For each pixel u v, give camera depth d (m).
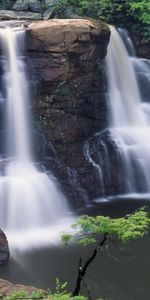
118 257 13.35
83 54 19.11
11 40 18.53
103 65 21.48
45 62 18.69
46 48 18.59
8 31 18.61
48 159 18.34
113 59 22.36
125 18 25.19
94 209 17.61
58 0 25.33
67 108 19.33
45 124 18.91
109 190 19.58
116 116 21.69
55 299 6.50
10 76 18.52
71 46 18.69
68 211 17.23
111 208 17.75
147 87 23.53
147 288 11.81
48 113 19.00
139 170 20.23
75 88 19.50
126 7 25.03
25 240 14.59
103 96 21.08
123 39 24.41
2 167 17.00
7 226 15.43
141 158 20.38
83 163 19.20
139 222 7.34
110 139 20.34
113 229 7.16
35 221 15.91
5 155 18.03
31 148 18.42
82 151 19.48
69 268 12.80
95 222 7.53
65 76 18.91
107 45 20.78
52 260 13.27
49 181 17.05
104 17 25.25
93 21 20.25
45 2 25.78
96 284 11.96
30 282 12.12
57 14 25.02
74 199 17.77
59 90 19.02
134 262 13.09
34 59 18.73
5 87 18.47
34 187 16.39
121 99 22.14
